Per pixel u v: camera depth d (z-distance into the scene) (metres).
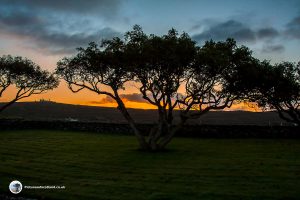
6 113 123.06
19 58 66.00
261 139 48.09
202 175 25.91
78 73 41.75
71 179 25.31
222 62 36.03
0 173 27.17
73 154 35.94
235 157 33.28
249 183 23.27
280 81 45.94
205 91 38.16
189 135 51.97
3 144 43.22
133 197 20.66
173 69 37.69
